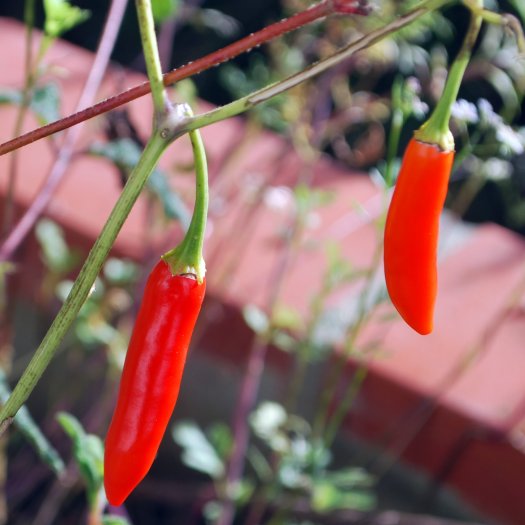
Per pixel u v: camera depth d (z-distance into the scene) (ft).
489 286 2.53
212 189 2.51
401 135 3.59
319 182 2.82
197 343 2.39
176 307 1.16
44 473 2.66
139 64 3.57
